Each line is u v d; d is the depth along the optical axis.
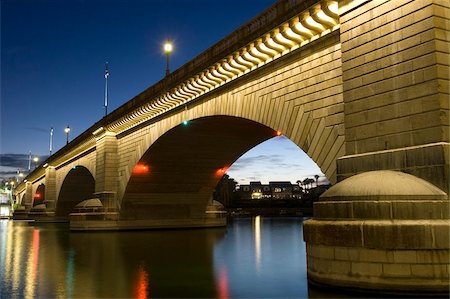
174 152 43.00
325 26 20.42
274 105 24.19
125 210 49.34
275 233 45.81
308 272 15.91
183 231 48.94
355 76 17.91
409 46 16.03
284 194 191.25
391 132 16.28
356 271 13.73
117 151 49.56
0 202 187.50
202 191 52.41
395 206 13.55
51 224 75.12
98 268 21.94
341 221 14.36
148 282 18.02
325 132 20.53
